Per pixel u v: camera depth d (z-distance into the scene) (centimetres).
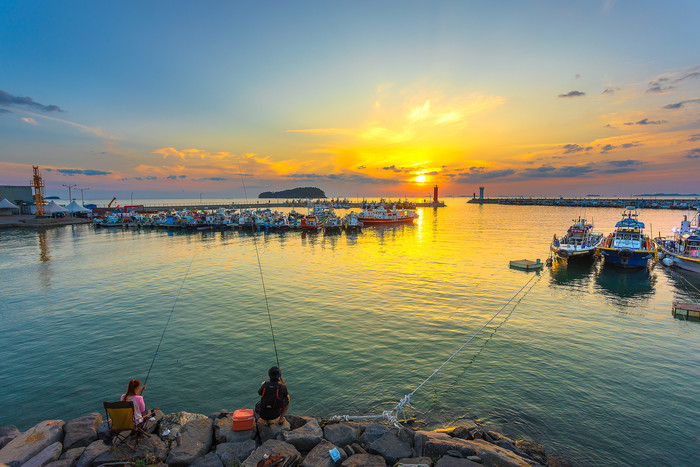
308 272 3384
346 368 1454
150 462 751
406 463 779
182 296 2542
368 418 1083
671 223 9300
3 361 1522
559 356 1552
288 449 795
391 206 15062
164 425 870
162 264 3819
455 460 793
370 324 1947
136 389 816
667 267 3678
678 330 1870
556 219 10744
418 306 2273
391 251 4759
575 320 2027
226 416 920
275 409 859
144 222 8344
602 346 1658
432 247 5106
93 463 743
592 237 4519
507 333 1819
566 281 3031
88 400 1228
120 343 1709
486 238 6138
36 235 6569
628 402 1200
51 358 1552
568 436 1031
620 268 3641
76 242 5703
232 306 2294
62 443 830
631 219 3944
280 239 6388
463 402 1211
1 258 4156
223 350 1627
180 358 1548
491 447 890
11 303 2373
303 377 1384
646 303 2388
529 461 853
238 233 7412
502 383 1329
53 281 3009
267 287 2797
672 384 1313
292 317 2070
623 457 943
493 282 2942
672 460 930
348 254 4538
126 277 3173
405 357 1548
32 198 10062
